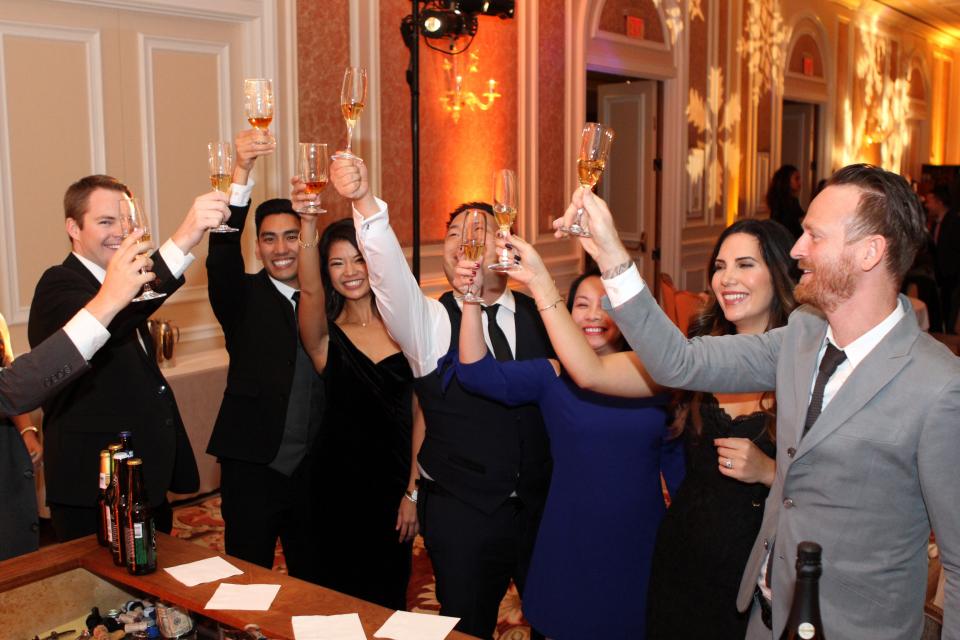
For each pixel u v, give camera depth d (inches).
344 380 103.6
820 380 65.6
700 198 354.6
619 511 87.6
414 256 198.2
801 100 428.5
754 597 71.9
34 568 75.2
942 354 61.3
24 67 160.9
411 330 93.7
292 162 198.5
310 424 109.9
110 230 97.6
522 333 101.3
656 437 87.5
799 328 69.1
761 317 85.5
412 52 192.5
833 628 62.6
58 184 167.2
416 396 105.4
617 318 69.4
